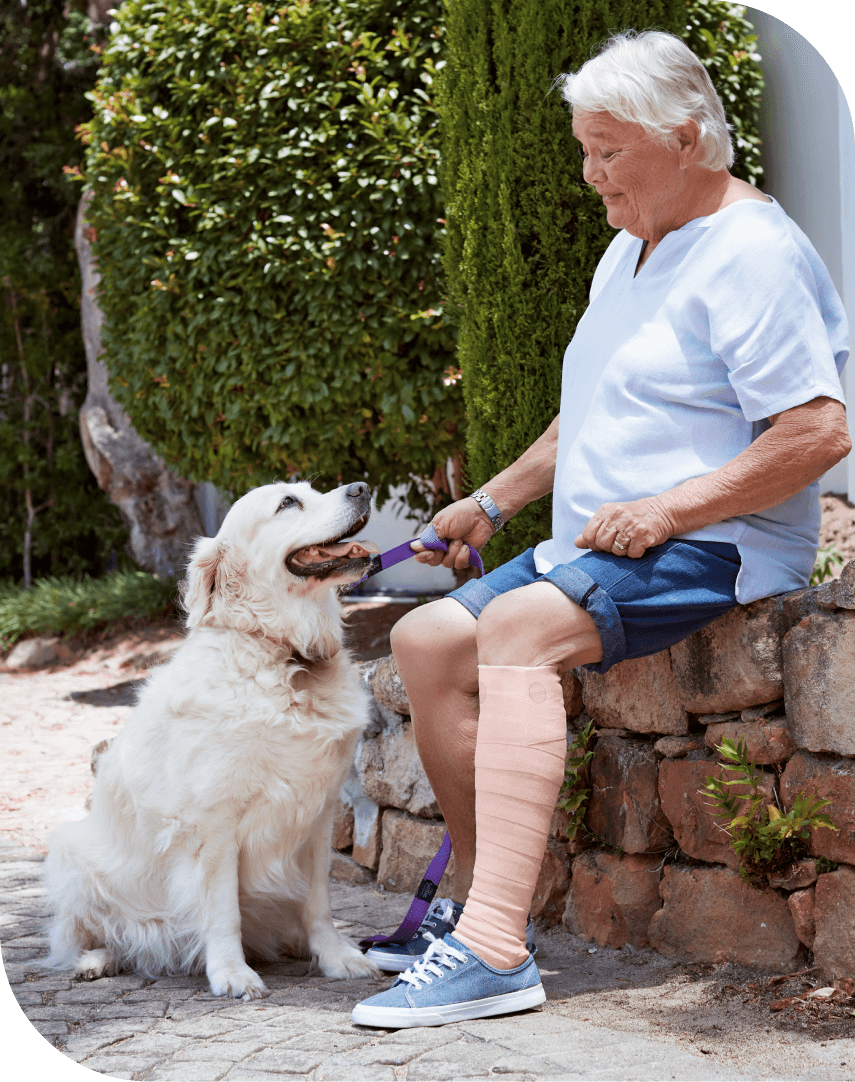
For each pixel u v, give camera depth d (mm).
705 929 2578
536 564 2654
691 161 2369
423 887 2740
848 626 2281
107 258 6480
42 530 11867
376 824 3730
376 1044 2041
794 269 2236
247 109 5367
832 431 2178
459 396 5570
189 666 2691
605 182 2434
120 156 6023
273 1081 1888
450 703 2586
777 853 2393
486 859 2215
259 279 5480
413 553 2883
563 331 3385
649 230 2484
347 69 5441
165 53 5590
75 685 8555
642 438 2359
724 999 2293
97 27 10945
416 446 5887
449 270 3711
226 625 2750
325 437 5711
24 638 10008
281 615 2695
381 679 3631
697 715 2699
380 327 5477
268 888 2707
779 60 5312
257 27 5414
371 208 5395
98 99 6090
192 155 5676
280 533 2678
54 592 10273
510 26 3404
